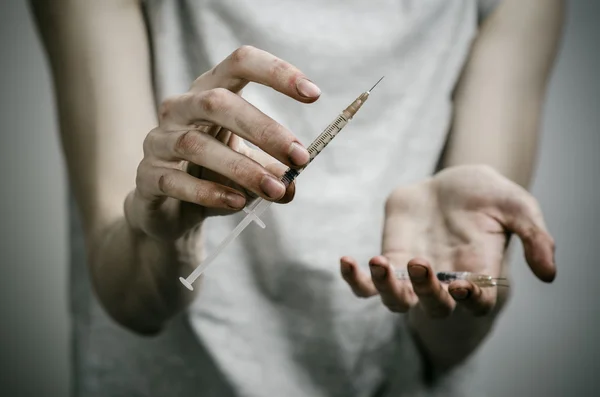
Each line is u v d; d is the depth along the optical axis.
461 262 0.68
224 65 0.49
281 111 0.81
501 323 1.06
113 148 0.72
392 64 0.82
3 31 1.06
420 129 0.83
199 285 0.73
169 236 0.59
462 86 0.86
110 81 0.73
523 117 0.84
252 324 0.79
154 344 0.79
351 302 0.79
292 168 0.48
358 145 0.81
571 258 1.09
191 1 0.78
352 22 0.81
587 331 1.08
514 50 0.86
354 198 0.80
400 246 0.70
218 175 0.54
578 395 1.06
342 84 0.81
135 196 0.56
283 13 0.80
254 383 0.79
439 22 0.83
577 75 1.11
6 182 1.06
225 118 0.47
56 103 0.76
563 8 0.87
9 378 1.05
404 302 0.60
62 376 1.06
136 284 0.67
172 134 0.50
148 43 0.80
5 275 1.06
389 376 0.79
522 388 1.07
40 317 1.06
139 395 0.80
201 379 0.79
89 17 0.74
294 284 0.80
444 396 0.78
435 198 0.72
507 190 0.68
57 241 1.07
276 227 0.79
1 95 1.06
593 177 1.10
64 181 1.07
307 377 0.80
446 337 0.75
